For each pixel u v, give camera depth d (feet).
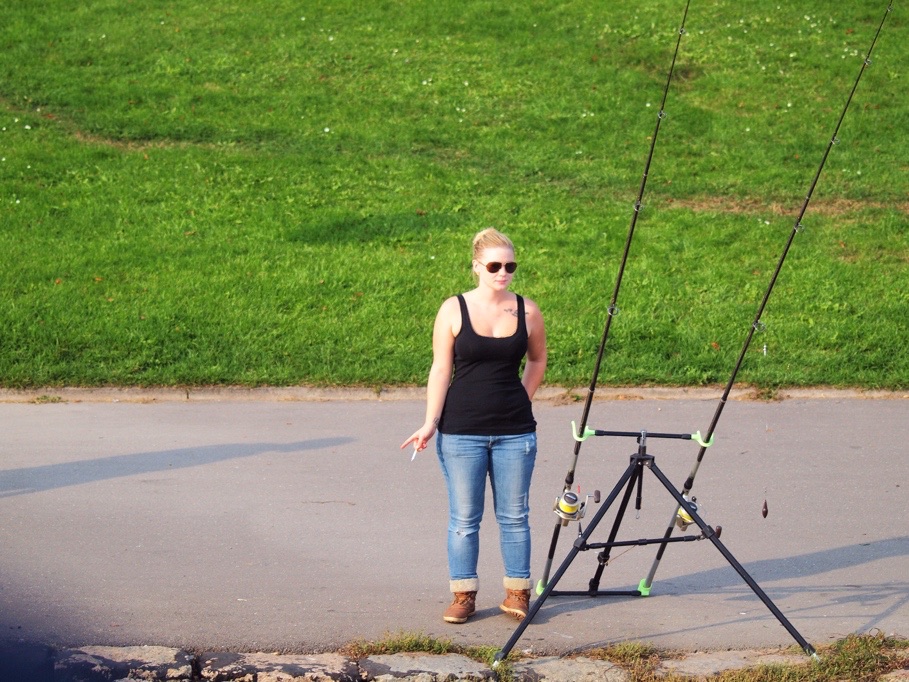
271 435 96.58
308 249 155.02
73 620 57.98
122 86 232.12
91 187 177.88
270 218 167.53
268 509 77.61
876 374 116.98
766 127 221.87
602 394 111.86
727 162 205.57
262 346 120.47
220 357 117.19
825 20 275.80
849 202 187.32
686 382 114.42
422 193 183.21
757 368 118.52
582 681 52.31
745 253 159.12
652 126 222.28
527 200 181.98
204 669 52.21
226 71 243.60
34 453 90.12
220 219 166.30
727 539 73.92
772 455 92.84
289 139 210.79
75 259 145.38
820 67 250.37
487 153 208.23
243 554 68.95
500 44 262.06
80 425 98.89
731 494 82.99
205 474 85.25
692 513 55.98
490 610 61.41
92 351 116.67
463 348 57.47
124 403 107.14
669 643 56.95
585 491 83.20
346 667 52.47
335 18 276.41
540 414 105.40
